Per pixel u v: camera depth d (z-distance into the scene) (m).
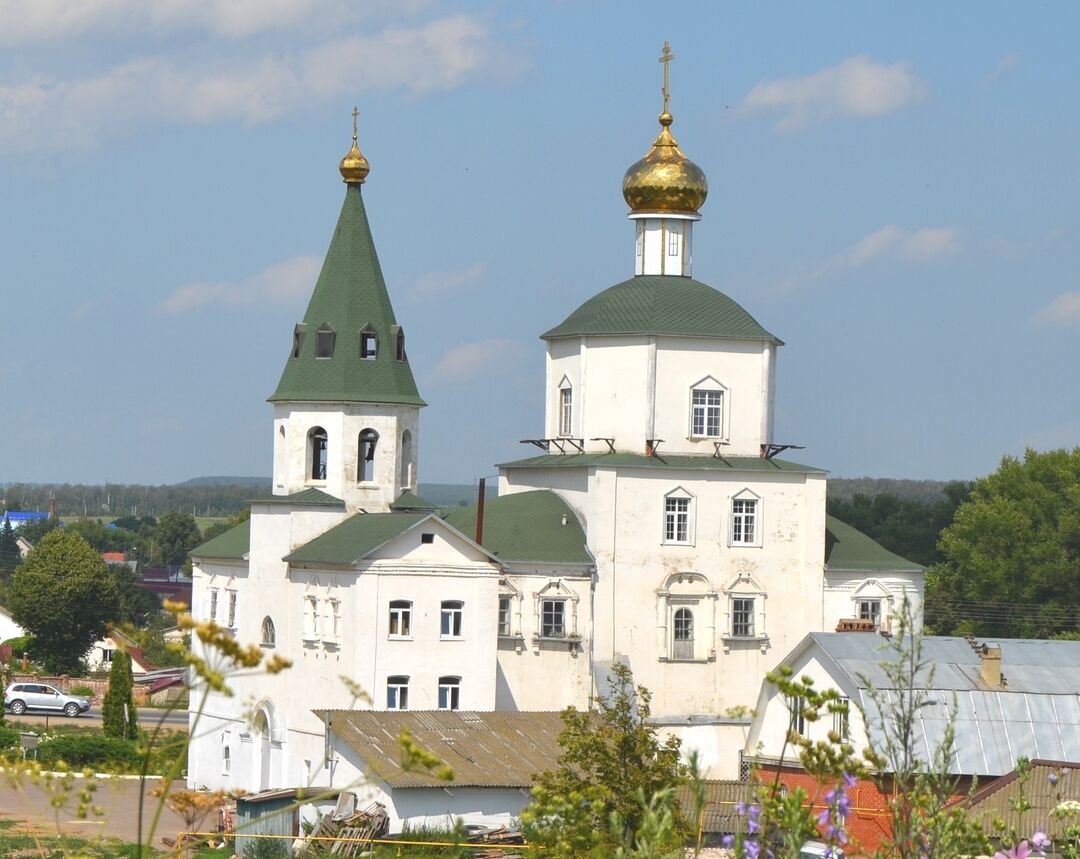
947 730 24.28
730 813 66.56
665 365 107.81
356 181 108.06
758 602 106.69
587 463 104.88
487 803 83.69
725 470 106.44
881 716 24.53
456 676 97.25
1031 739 79.25
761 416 109.19
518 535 104.00
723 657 105.75
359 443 104.62
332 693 96.94
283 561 103.31
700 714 104.56
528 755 87.31
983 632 159.00
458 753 85.94
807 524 108.06
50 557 189.88
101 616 190.62
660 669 104.44
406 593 96.50
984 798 67.56
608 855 31.09
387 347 106.00
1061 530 157.50
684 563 105.44
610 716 63.50
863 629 99.12
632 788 60.19
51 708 150.25
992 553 160.75
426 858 68.88
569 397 111.00
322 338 105.50
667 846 24.89
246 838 73.81
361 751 84.75
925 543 187.50
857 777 24.00
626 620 104.12
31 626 189.62
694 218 111.62
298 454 104.88
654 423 107.38
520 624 102.12
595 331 108.31
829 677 82.75
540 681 102.12
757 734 85.25
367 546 96.25
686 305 109.00
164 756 28.73
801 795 23.59
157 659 195.75
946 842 23.66
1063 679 83.75
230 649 20.78
